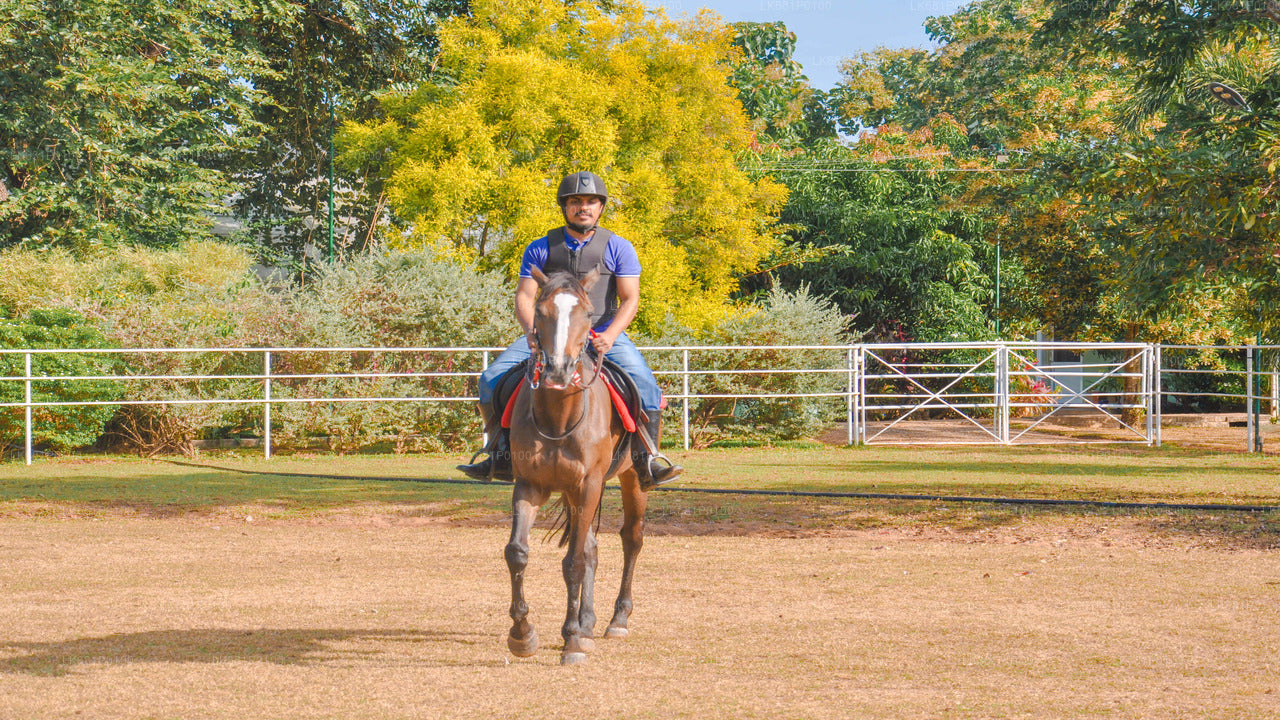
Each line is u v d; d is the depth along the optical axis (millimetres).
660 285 22578
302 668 5328
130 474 15070
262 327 18875
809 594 7266
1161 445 20016
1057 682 5023
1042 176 13711
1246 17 14773
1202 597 7082
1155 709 4566
